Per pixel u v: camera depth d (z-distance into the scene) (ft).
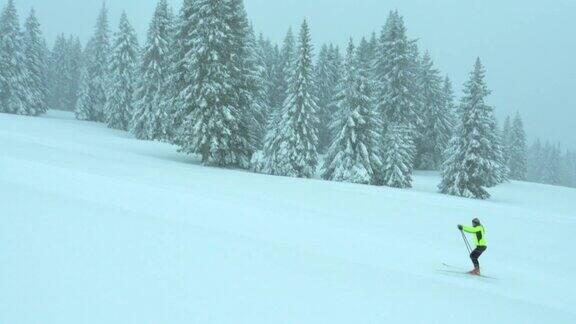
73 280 22.70
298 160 120.06
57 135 127.34
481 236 37.86
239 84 117.80
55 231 29.71
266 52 200.23
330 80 200.34
